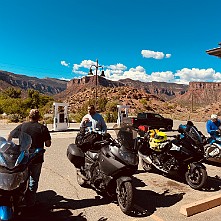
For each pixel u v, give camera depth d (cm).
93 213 402
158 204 445
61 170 644
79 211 408
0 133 1424
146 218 389
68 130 1703
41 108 4056
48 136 415
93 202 444
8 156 313
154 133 614
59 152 881
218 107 5691
